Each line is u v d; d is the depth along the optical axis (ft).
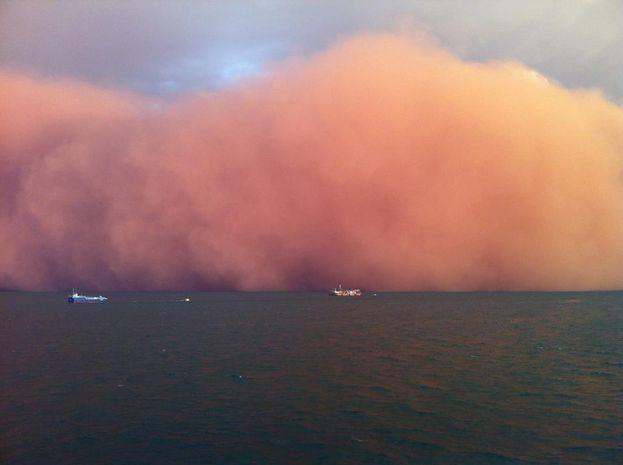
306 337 157.48
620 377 97.81
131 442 64.49
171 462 58.70
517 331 172.45
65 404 80.33
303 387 90.07
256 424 70.49
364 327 185.57
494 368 106.63
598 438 65.16
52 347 137.80
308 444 63.41
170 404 79.82
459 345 140.26
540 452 60.95
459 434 66.59
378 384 92.12
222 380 95.50
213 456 60.23
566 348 134.51
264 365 109.81
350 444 63.46
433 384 92.32
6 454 61.57
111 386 91.40
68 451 62.13
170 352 127.95
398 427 69.05
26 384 93.45
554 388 89.20
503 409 76.69
